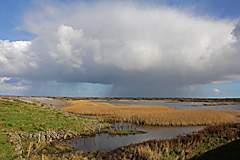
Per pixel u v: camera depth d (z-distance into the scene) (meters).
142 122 33.84
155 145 16.00
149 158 12.59
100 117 40.56
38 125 22.30
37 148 15.98
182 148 14.85
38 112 31.48
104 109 52.31
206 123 31.94
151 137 22.52
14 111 28.61
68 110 50.28
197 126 30.34
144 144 17.06
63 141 19.62
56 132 21.70
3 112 26.25
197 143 15.55
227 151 11.90
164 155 13.57
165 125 31.23
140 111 47.28
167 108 61.19
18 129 19.39
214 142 15.85
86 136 22.50
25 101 46.56
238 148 11.96
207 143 15.72
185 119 33.06
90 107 59.28
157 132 25.58
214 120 33.00
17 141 16.41
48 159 13.79
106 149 17.36
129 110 51.47
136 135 23.59
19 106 35.06
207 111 45.09
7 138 16.31
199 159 11.81
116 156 14.02
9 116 24.20
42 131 20.53
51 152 15.94
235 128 19.19
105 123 31.16
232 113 45.50
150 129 27.88
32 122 23.05
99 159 13.48
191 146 15.12
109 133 24.34
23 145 15.80
